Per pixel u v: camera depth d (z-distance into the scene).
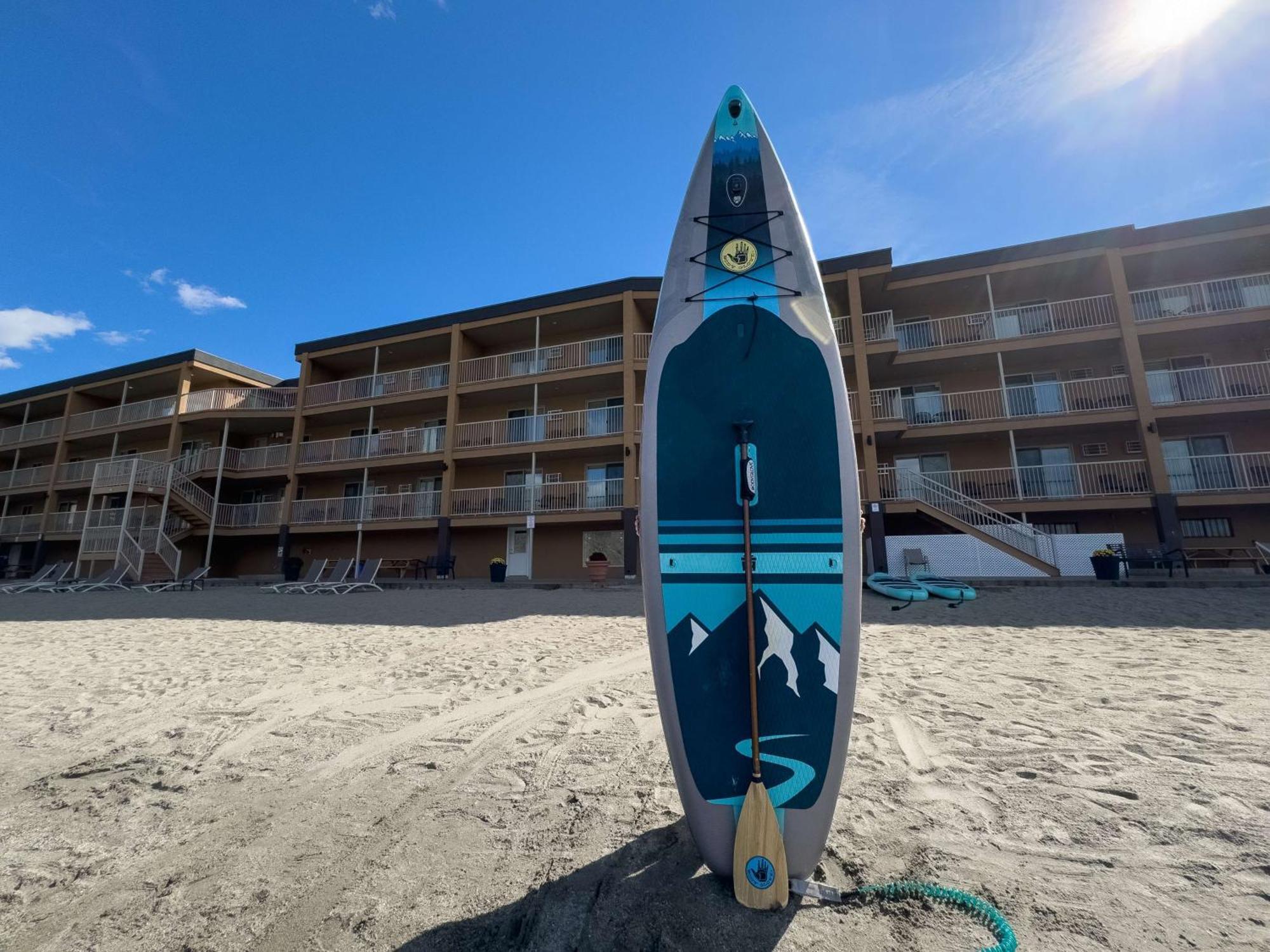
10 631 8.11
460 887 1.93
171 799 2.67
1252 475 14.05
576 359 18.52
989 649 5.54
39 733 3.60
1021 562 12.73
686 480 2.11
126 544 18.27
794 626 1.98
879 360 16.22
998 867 1.94
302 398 21.20
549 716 3.78
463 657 5.71
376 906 1.84
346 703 4.16
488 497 18.38
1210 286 15.03
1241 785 2.49
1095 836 2.12
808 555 2.02
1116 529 15.09
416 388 20.16
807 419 2.12
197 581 18.36
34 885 2.01
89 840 2.31
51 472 24.83
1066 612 7.88
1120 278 14.76
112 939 1.71
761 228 2.32
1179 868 1.91
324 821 2.43
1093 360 15.98
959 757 2.90
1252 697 3.72
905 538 13.47
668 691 1.97
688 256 2.33
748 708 1.94
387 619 8.91
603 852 2.12
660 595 2.03
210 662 5.66
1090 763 2.77
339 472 21.12
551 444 17.41
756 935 1.64
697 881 1.92
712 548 2.05
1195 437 15.07
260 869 2.08
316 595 13.49
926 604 9.20
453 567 18.12
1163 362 15.48
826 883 1.88
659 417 2.17
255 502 22.61
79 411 25.97
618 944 1.62
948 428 15.62
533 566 18.31
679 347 2.24
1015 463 15.00
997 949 1.54
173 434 21.89
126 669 5.38
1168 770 2.66
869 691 4.11
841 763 1.89
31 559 25.11
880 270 15.84
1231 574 12.45
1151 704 3.64
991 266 15.68
